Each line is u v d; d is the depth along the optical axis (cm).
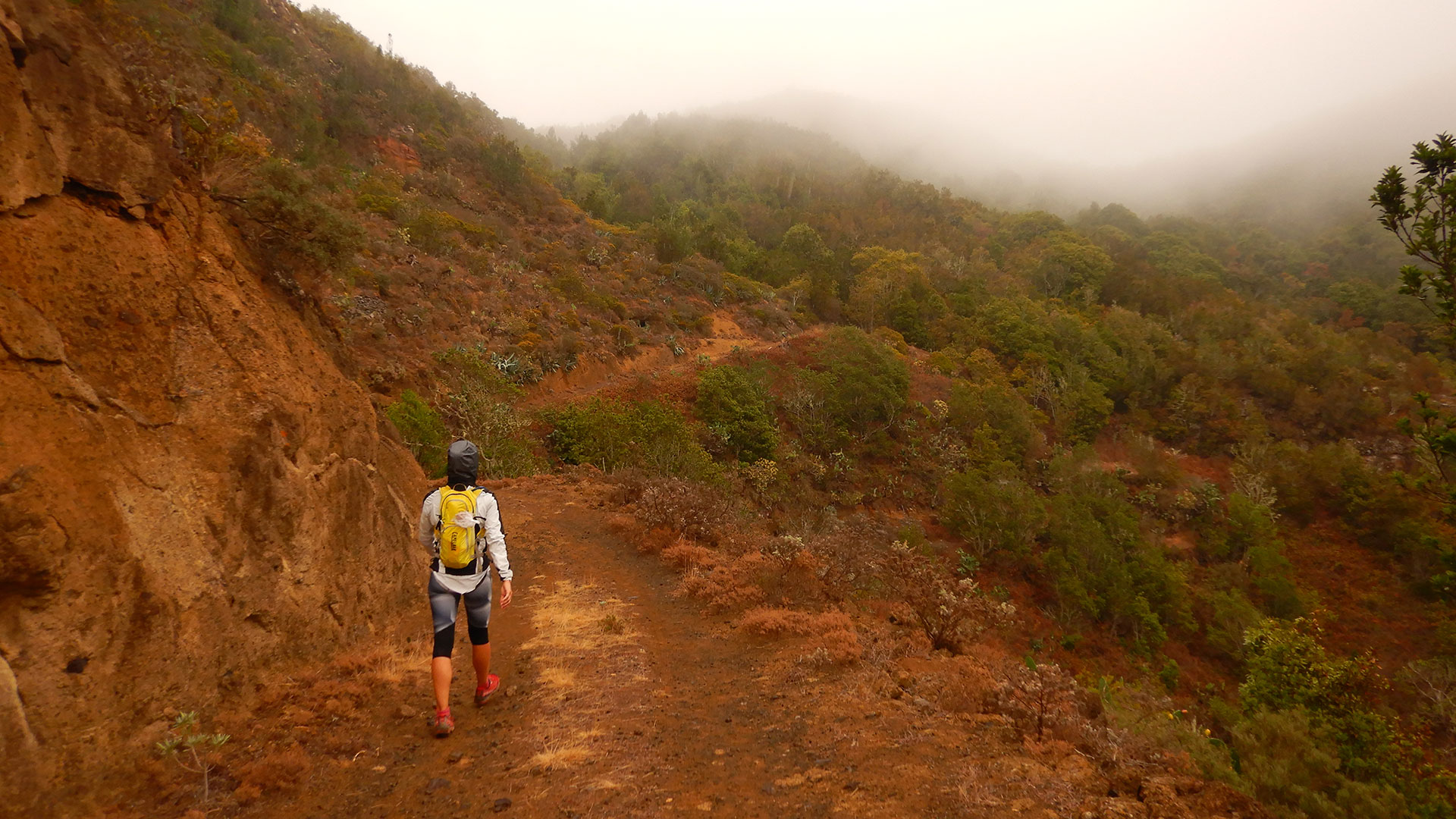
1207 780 381
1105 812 319
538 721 443
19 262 379
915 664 561
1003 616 628
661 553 1011
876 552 893
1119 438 5897
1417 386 6594
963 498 3850
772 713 475
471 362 2903
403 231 3894
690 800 345
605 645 621
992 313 7056
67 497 341
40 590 314
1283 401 6444
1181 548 4506
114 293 433
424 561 737
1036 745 398
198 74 1016
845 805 337
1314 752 743
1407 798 1077
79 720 316
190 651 390
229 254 570
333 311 2725
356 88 6200
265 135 3731
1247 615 3466
